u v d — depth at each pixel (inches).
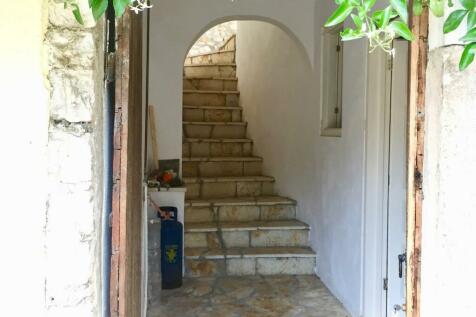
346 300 128.1
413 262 46.4
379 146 112.0
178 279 144.5
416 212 46.0
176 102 153.6
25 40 35.5
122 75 41.9
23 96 35.5
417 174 45.8
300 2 157.2
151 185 146.6
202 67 261.1
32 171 35.8
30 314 36.0
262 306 130.2
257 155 221.6
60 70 36.2
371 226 113.3
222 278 153.3
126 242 43.4
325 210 147.3
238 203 177.5
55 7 36.0
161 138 153.2
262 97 214.4
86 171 36.5
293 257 157.8
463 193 42.0
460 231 42.1
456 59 41.7
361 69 117.1
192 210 174.4
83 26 36.5
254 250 161.0
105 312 41.6
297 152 175.6
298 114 173.5
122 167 41.8
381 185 112.2
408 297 46.8
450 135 42.2
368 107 112.8
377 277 112.4
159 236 136.8
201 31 155.0
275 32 196.1
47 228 36.1
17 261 35.7
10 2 35.4
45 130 35.9
